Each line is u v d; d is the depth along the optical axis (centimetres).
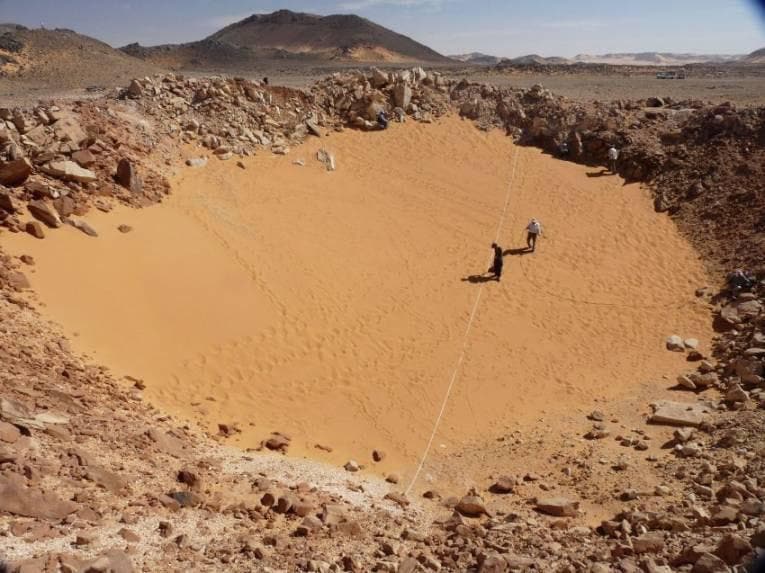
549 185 2380
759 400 1197
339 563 695
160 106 2245
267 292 1616
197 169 2059
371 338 1569
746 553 663
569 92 3769
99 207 1606
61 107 1903
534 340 1609
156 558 623
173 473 857
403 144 2552
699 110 2541
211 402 1215
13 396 857
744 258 1828
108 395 1043
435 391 1395
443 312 1712
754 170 2138
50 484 690
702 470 989
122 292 1382
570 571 682
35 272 1292
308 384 1362
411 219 2145
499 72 5628
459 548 776
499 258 1844
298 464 1044
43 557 552
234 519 771
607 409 1302
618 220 2181
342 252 1902
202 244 1688
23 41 6206
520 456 1145
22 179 1487
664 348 1550
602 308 1748
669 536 785
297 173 2248
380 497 973
